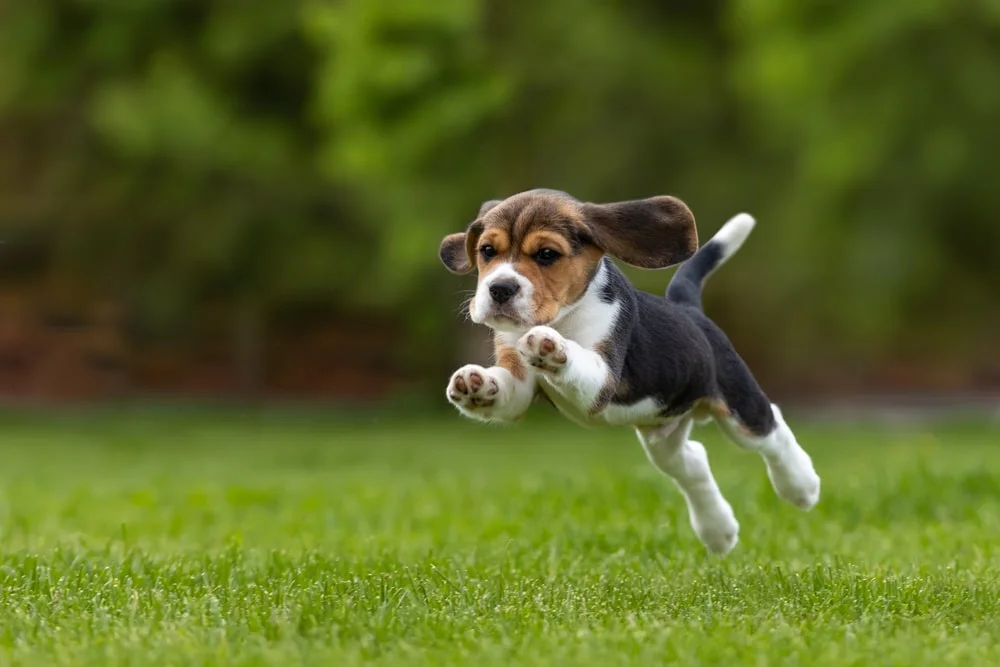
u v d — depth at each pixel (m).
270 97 24.39
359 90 19.78
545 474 11.02
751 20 19.59
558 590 5.52
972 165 19.20
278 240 24.80
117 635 4.62
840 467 11.53
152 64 24.17
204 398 27.50
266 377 27.56
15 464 15.01
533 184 21.48
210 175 24.08
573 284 4.87
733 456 14.12
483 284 4.79
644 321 5.18
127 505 9.78
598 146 21.42
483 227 5.02
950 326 23.23
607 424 5.18
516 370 4.93
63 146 25.52
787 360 25.25
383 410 24.19
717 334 5.58
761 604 5.22
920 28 18.73
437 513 8.80
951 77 18.95
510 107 20.64
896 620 4.95
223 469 13.80
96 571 5.88
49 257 27.28
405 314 25.77
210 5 24.28
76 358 27.20
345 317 27.88
